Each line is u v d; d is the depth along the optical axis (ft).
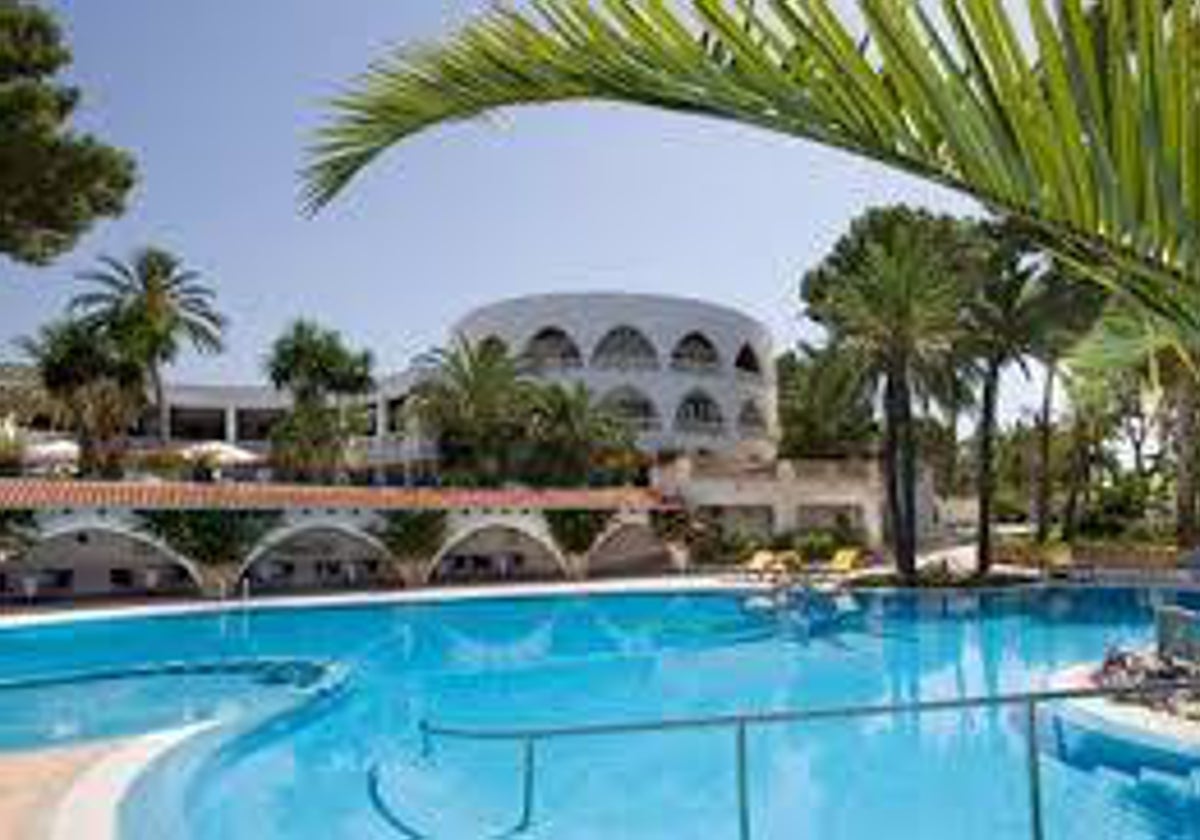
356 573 106.93
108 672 55.62
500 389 144.97
